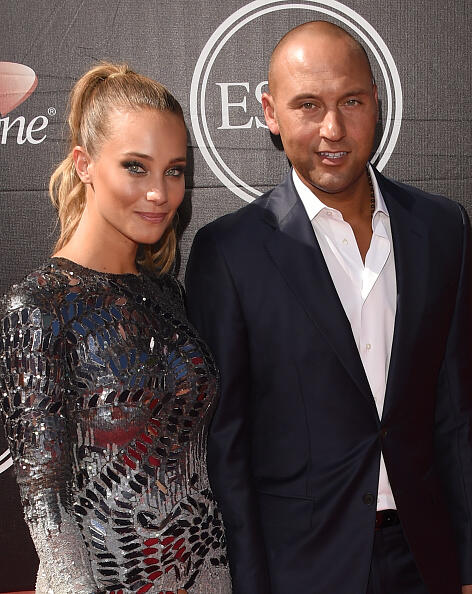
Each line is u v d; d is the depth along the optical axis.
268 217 1.59
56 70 1.94
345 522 1.49
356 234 1.60
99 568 1.28
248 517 1.48
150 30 1.94
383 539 1.52
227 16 1.95
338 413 1.49
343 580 1.47
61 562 1.12
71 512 1.18
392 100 1.97
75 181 1.47
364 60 1.52
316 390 1.50
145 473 1.33
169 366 1.41
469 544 1.60
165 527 1.33
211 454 1.50
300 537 1.51
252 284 1.53
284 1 1.95
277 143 1.98
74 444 1.29
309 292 1.50
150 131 1.35
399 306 1.53
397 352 1.51
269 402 1.54
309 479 1.51
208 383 1.45
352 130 1.50
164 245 1.67
